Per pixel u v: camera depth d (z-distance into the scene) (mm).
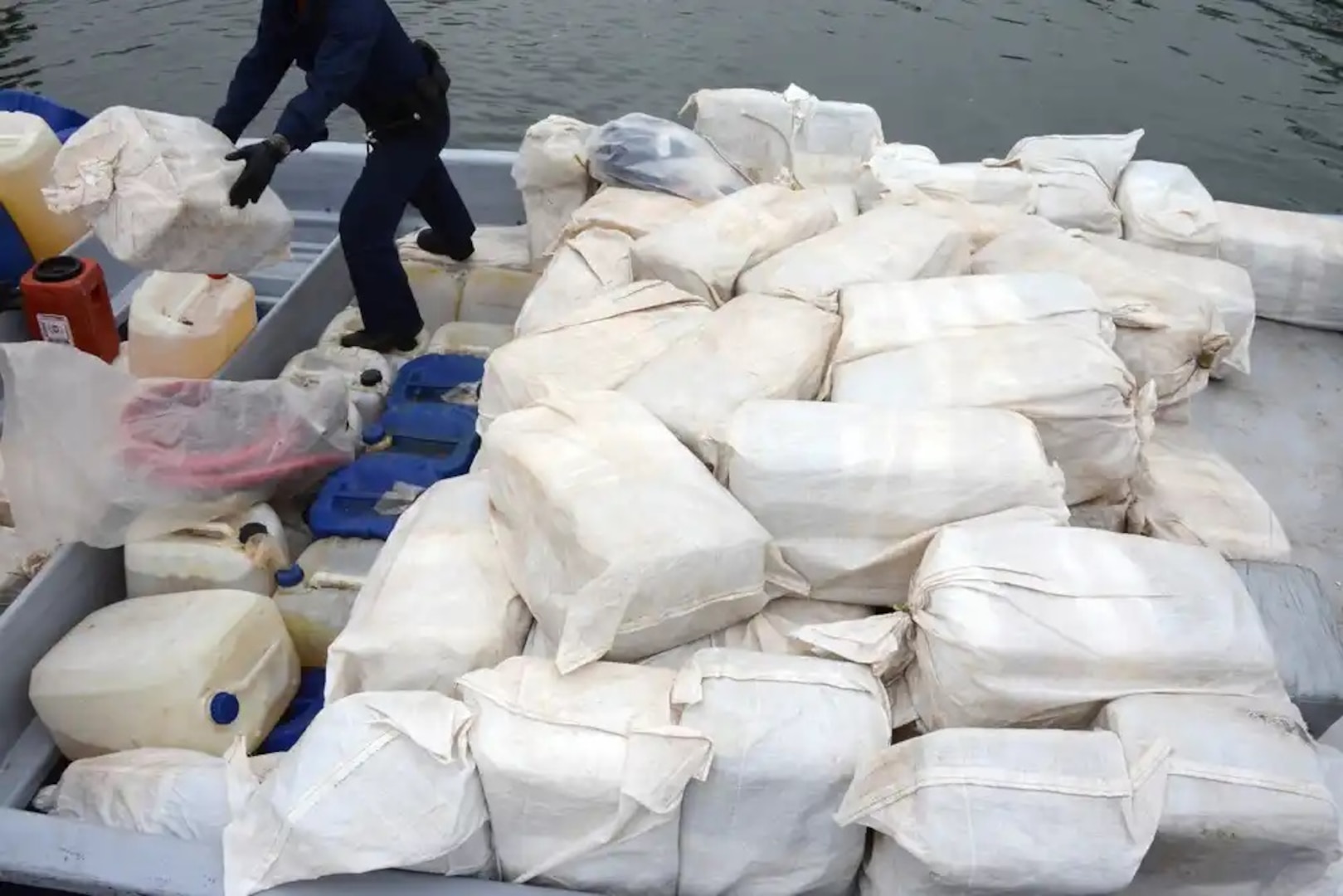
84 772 2172
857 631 1813
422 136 3301
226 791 2041
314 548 2646
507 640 1949
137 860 1841
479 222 4137
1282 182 6387
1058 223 3215
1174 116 6961
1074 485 2201
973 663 1697
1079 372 2115
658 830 1683
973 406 2105
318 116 2900
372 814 1666
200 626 2311
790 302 2441
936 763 1590
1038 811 1548
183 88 7113
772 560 1962
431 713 1692
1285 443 2898
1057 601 1730
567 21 8062
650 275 2760
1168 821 1561
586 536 1806
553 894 1717
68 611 2512
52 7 8070
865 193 3312
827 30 8023
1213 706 1672
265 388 2746
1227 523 2264
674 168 3221
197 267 2988
